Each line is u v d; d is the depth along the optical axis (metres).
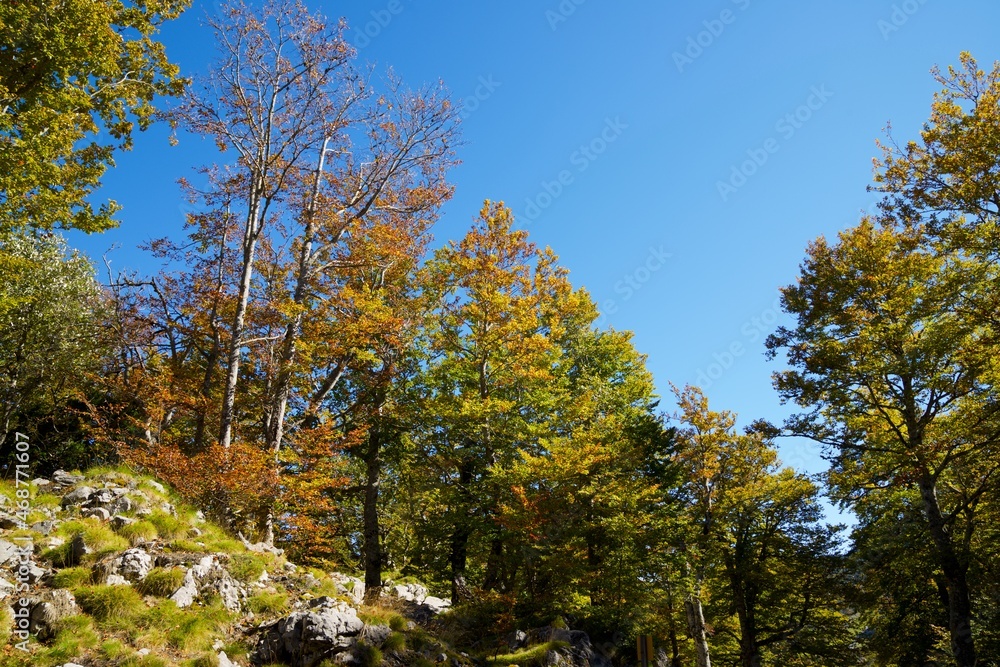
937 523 17.27
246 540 13.78
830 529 22.39
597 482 19.61
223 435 15.96
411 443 21.62
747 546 22.58
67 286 21.55
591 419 22.09
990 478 17.58
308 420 20.06
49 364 20.84
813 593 22.00
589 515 19.36
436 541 20.05
